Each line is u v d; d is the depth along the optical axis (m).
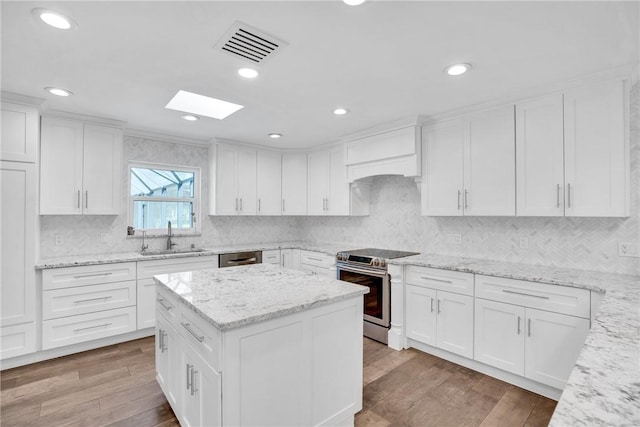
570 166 2.34
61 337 2.87
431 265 2.86
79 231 3.44
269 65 2.09
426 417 2.06
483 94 2.55
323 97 2.64
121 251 3.70
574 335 2.08
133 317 3.25
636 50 1.87
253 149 4.42
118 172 3.34
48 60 2.02
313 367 1.70
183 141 4.09
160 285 2.14
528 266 2.70
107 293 3.10
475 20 1.60
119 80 2.32
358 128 3.57
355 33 1.72
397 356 2.92
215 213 4.12
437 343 2.84
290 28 1.68
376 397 2.28
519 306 2.33
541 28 1.66
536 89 2.43
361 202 4.16
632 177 2.26
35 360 2.79
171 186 4.12
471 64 2.06
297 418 1.62
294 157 4.68
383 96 2.62
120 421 2.01
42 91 2.52
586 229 2.52
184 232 4.19
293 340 1.60
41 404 2.18
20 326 2.66
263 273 2.36
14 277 2.63
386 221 4.04
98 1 1.46
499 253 3.01
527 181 2.55
